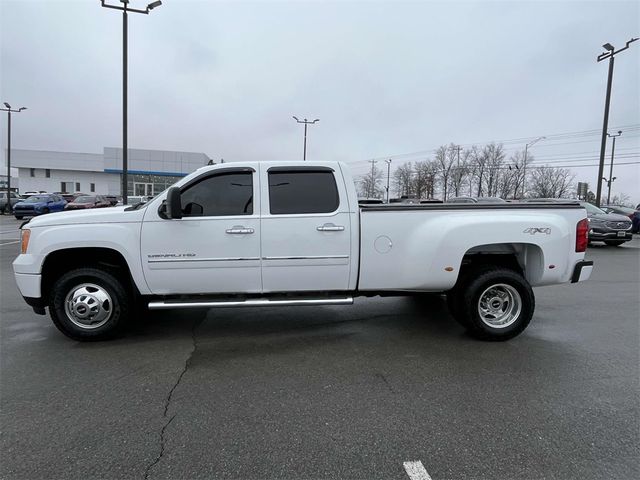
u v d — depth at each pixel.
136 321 5.59
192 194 4.61
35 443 2.78
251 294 4.80
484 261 5.21
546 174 69.31
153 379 3.79
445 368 4.08
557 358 4.36
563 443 2.82
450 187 71.50
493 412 3.23
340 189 4.69
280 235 4.60
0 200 34.84
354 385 3.69
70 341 4.76
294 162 4.72
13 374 3.88
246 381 3.76
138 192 49.94
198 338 4.93
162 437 2.86
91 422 3.05
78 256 4.80
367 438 2.87
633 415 3.20
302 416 3.16
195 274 4.60
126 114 16.64
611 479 2.46
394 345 4.73
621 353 4.51
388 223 4.70
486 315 4.89
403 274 4.76
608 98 23.19
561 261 4.86
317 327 5.39
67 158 56.25
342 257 4.67
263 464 2.58
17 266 4.53
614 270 10.27
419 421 3.09
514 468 2.56
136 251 4.52
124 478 2.45
